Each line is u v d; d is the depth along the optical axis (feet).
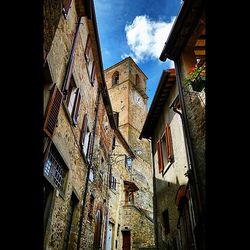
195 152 22.09
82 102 30.86
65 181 24.50
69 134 25.40
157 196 35.83
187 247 22.86
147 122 39.70
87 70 33.53
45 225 19.43
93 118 38.24
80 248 30.01
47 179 19.47
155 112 37.78
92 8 30.30
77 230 28.84
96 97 40.83
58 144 21.81
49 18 15.97
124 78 119.85
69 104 26.55
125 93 113.91
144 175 91.50
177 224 25.57
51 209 20.18
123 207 63.72
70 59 24.72
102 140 44.80
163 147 35.01
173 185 28.94
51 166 21.27
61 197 22.88
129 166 75.31
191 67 26.35
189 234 23.04
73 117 26.09
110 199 58.18
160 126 37.19
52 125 19.11
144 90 131.95
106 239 48.03
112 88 120.88
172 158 29.96
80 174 30.53
